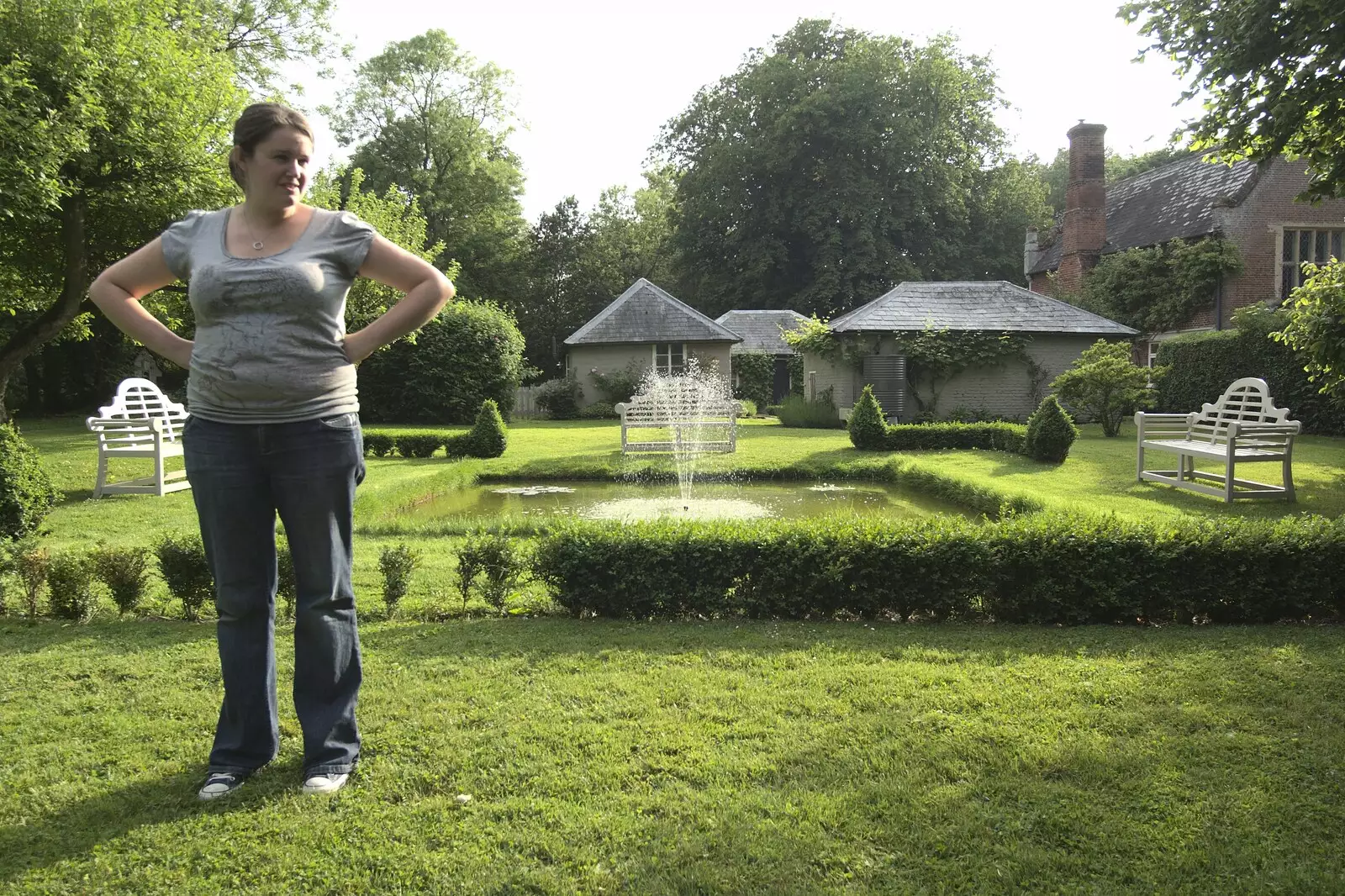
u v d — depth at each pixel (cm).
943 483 1030
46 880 218
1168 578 461
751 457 1363
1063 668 371
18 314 1866
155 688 356
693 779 268
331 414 257
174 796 261
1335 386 737
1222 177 2405
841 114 3447
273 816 249
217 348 246
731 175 3647
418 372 2306
